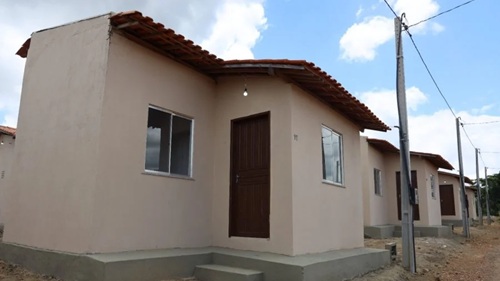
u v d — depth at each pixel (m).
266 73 8.04
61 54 7.49
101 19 6.88
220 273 6.61
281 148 7.72
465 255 13.23
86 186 6.36
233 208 8.33
